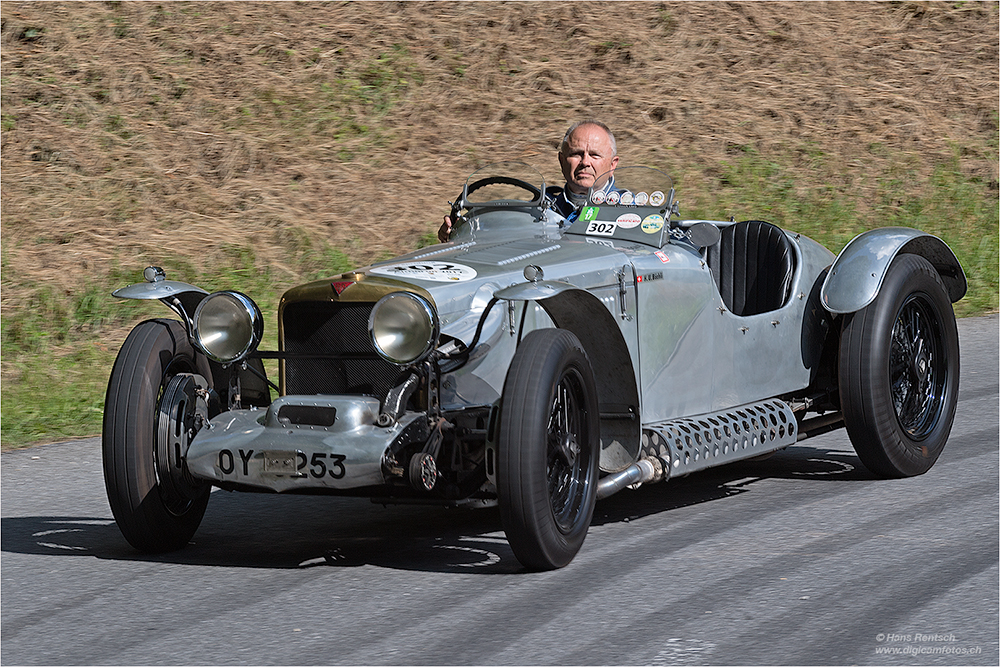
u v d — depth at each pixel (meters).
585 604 11.24
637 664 9.74
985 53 49.03
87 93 37.88
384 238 31.84
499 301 13.14
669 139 40.06
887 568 12.11
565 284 12.25
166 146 35.88
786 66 46.75
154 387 13.00
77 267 28.62
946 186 38.84
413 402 12.62
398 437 11.83
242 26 43.56
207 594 11.84
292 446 11.96
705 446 14.36
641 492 16.02
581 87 43.03
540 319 13.73
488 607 11.23
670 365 14.60
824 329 17.09
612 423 13.90
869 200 37.47
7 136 35.06
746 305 16.97
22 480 17.11
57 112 36.69
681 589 11.62
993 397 20.80
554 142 38.78
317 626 10.80
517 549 11.99
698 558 12.66
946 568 12.04
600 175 15.96
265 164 35.62
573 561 12.69
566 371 12.33
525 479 11.66
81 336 25.95
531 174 15.70
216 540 13.99
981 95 45.62
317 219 32.59
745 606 11.08
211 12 44.16
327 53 42.56
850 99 44.50
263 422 12.40
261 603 11.52
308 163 36.06
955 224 36.19
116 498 12.88
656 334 14.40
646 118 41.38
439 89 41.50
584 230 15.41
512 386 11.83
